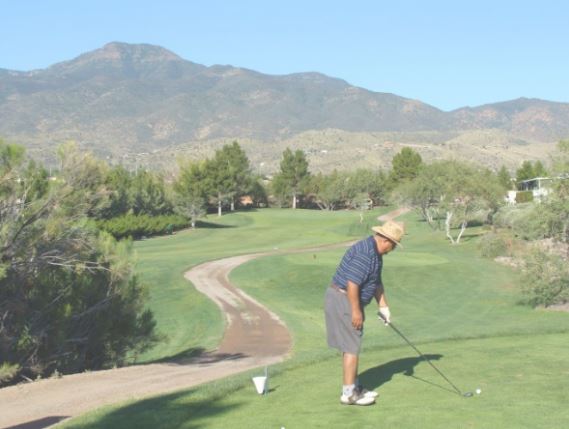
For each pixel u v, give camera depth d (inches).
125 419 320.5
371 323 1077.8
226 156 4965.6
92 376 517.7
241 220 3991.1
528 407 302.4
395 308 1275.8
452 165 2544.3
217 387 377.7
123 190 2974.9
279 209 5113.2
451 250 2206.0
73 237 629.9
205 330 1030.4
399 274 1604.3
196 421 312.2
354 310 318.3
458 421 283.9
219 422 306.5
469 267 1708.9
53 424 349.1
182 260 1964.8
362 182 5221.5
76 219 623.2
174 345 946.1
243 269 1749.5
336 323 323.0
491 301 1304.1
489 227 2518.5
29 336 606.2
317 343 853.8
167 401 350.9
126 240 704.4
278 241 2827.3
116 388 451.5
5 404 411.5
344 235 3051.2
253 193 5452.8
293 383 383.6
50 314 629.0
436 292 1438.2
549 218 1221.7
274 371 421.7
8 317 610.2
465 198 2394.2
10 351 605.6
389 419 292.0
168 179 4675.2
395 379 375.9
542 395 324.2
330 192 5196.9
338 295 322.7
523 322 867.4
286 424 293.1
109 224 2659.9
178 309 1266.0
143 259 2006.6
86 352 686.5
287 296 1413.6
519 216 1998.0
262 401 343.6
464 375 378.0
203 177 4261.8
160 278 1583.4
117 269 676.1
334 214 4537.4
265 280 1588.3
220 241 2876.5
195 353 805.9
